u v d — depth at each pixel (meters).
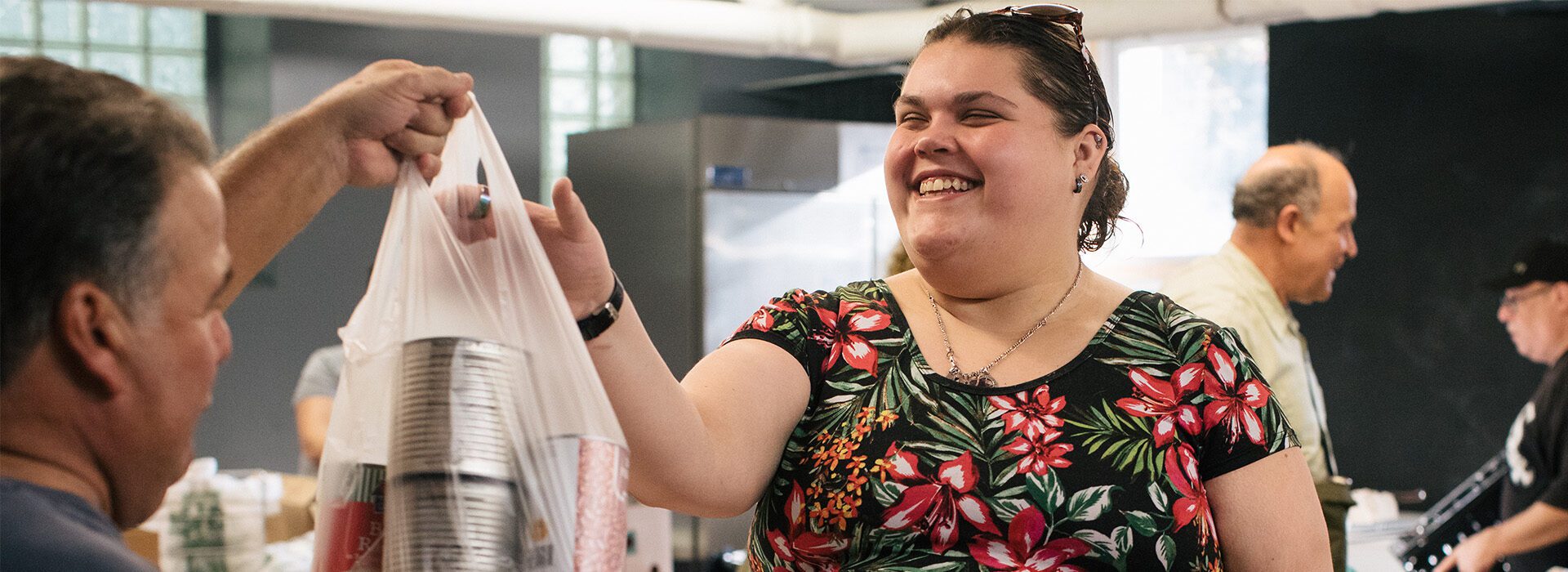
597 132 5.53
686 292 5.12
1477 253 4.99
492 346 0.90
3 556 0.60
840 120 6.70
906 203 1.22
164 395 0.69
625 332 1.01
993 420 1.13
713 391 1.13
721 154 5.11
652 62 6.59
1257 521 1.16
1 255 0.62
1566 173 4.82
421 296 0.91
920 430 1.13
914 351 1.17
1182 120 5.51
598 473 0.89
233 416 5.43
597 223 5.54
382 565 0.89
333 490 0.92
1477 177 4.98
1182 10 4.66
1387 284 5.17
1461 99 5.00
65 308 0.64
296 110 1.02
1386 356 5.18
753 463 1.12
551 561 0.86
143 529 2.31
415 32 5.82
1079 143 1.23
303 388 3.60
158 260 0.67
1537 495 3.32
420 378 0.89
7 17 5.35
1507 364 4.93
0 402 0.65
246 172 0.99
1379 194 5.17
